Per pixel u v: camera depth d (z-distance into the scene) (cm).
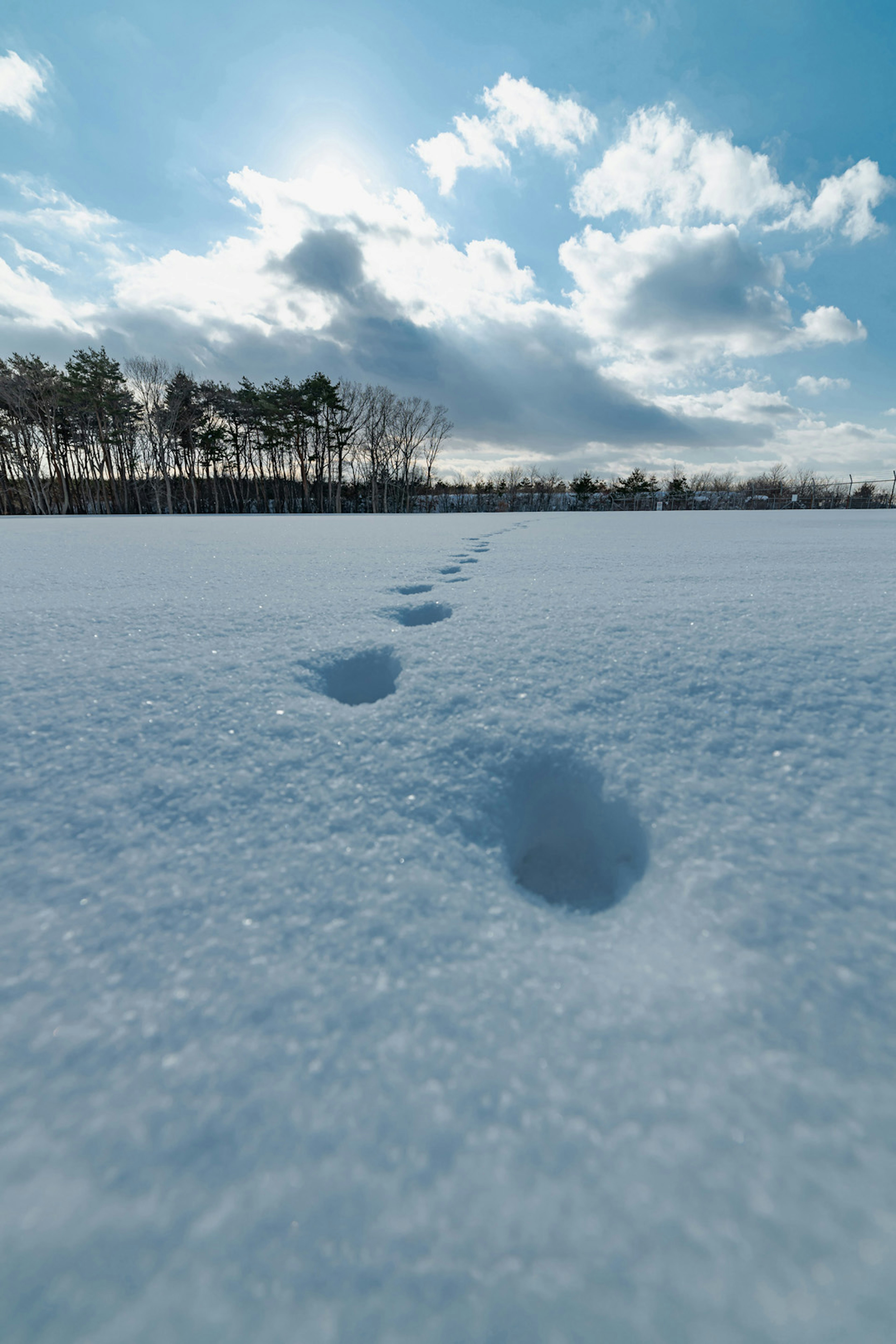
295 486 4694
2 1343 39
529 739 116
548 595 240
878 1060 57
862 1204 46
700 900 78
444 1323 40
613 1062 57
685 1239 44
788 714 122
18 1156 50
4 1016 63
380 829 93
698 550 400
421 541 538
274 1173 49
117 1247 45
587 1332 39
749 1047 58
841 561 329
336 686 162
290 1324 40
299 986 66
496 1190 47
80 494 4366
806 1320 39
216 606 228
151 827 93
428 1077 56
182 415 4125
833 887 78
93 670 154
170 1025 62
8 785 104
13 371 3778
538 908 83
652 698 132
